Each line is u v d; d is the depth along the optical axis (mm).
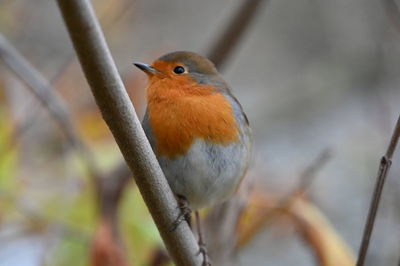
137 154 6254
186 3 16172
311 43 16828
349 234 13086
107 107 5871
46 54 13750
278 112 16406
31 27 13578
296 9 16984
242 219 8930
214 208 8766
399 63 13633
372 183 13828
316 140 15508
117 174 9125
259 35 17094
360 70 16078
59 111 9383
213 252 8477
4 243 9430
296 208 9094
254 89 16734
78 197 9258
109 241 8586
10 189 9383
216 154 8227
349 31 16031
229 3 15742
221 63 10320
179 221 6738
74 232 9172
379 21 13906
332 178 13820
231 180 8453
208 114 8203
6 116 10016
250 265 12727
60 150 10602
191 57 8859
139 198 9086
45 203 9406
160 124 8148
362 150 14336
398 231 10969
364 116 15539
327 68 16516
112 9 11703
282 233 12008
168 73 8688
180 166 8148
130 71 12836
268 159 13781
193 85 8602
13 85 11148
